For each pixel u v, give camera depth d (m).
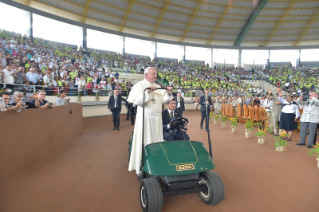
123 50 26.42
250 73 32.06
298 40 31.53
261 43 32.31
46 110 4.96
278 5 26.44
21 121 3.86
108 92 15.06
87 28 22.42
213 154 5.11
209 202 2.62
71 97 12.48
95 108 13.84
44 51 15.91
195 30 29.14
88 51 22.56
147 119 3.37
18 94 3.90
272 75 31.06
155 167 2.42
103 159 4.70
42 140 4.76
